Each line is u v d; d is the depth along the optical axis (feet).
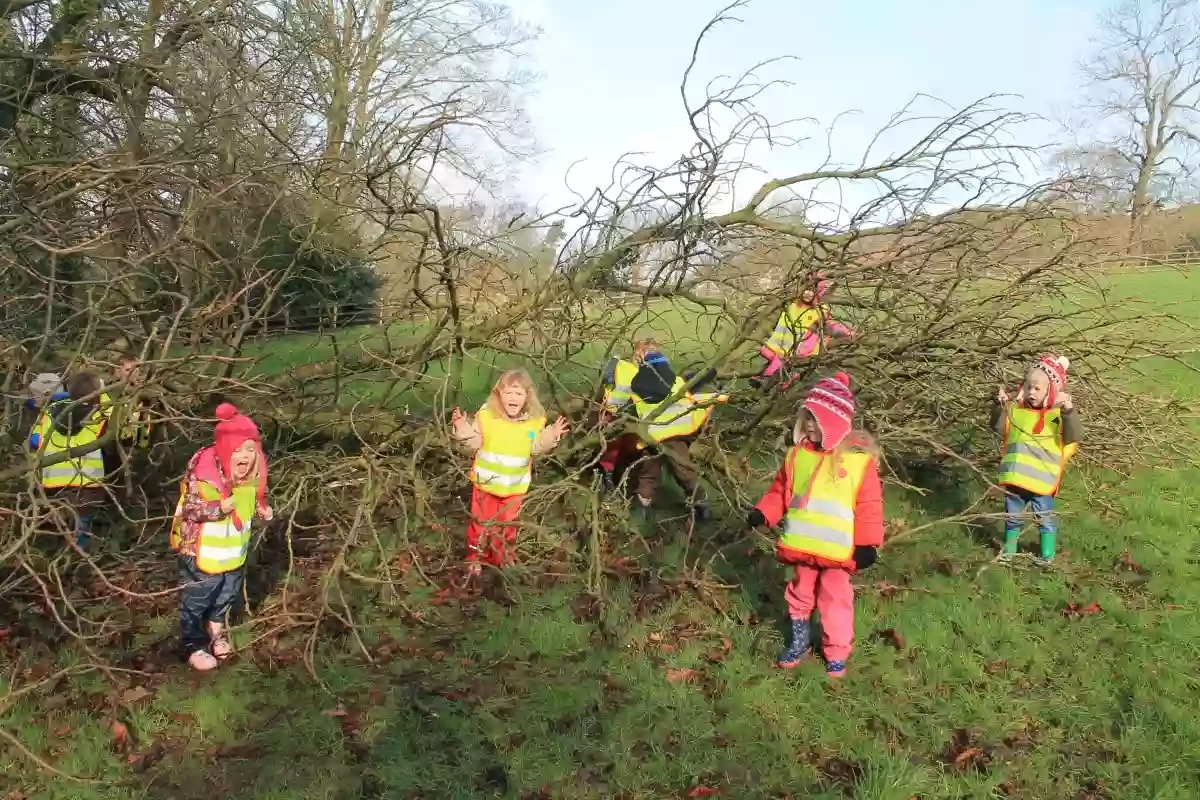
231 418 14.48
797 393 20.63
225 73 23.66
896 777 11.20
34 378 17.33
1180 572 17.60
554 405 23.49
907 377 21.93
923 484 23.79
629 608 16.34
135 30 26.81
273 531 20.01
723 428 22.24
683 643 15.14
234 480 14.14
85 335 15.39
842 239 20.13
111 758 11.89
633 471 22.25
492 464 17.81
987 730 12.46
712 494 22.17
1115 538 19.52
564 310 22.59
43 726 12.60
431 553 19.11
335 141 20.38
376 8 39.73
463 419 18.02
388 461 19.34
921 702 13.21
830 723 12.66
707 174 18.71
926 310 21.39
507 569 17.79
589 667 14.29
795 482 14.03
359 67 33.83
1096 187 19.45
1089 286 21.90
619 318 26.21
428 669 14.26
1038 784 11.27
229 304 19.48
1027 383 18.04
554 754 11.93
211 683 13.82
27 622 15.61
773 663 14.40
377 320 25.66
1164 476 23.58
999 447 23.08
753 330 21.65
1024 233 19.93
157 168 17.39
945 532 20.08
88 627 15.53
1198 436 26.48
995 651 14.74
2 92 24.62
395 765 11.64
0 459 17.08
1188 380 33.35
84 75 25.90
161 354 16.38
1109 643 14.98
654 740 12.26
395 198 18.92
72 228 18.79
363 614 16.16
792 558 13.88
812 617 15.93
